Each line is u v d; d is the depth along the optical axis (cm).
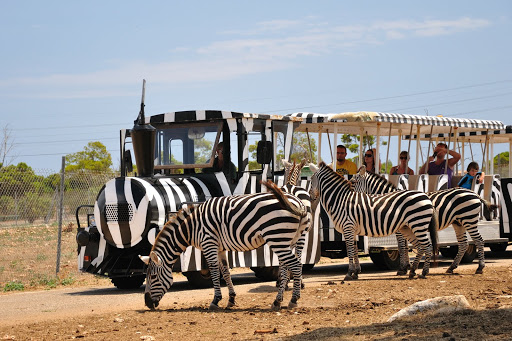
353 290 1109
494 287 1090
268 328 789
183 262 1158
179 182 1223
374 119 1373
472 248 1628
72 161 5288
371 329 741
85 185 2550
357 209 1266
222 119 1244
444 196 1352
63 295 1172
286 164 1226
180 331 789
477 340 650
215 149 1241
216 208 945
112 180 1199
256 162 1272
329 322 814
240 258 1220
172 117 1278
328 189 1295
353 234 1273
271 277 1323
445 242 1564
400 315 804
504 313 775
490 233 1683
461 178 1648
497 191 1723
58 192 2589
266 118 1284
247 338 736
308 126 1512
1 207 2602
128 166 1343
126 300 1078
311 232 1343
